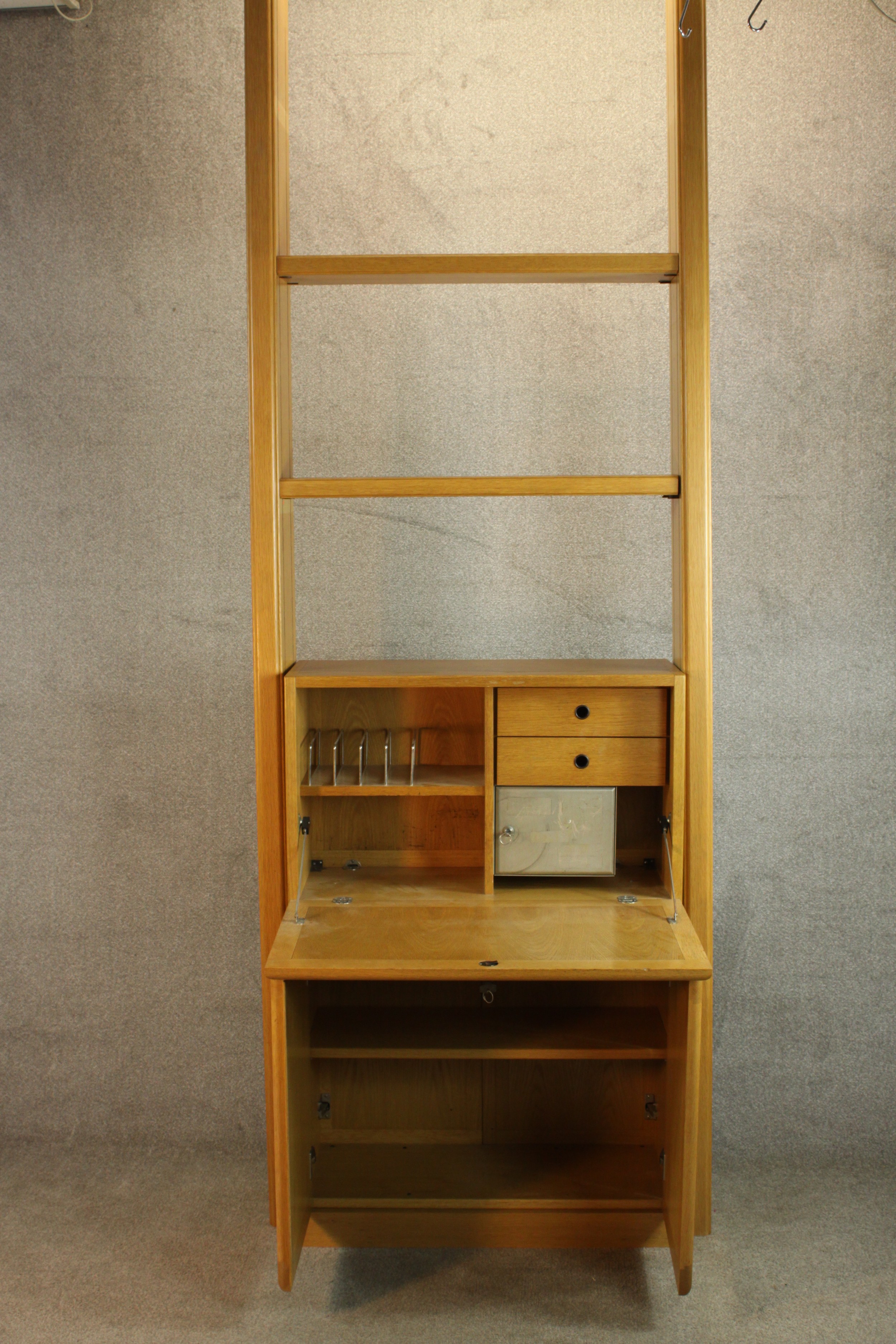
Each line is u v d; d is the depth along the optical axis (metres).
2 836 2.34
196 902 2.34
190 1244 2.05
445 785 1.92
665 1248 2.03
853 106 2.19
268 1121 2.08
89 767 2.33
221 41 2.20
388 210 2.21
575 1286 1.93
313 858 2.12
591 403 2.24
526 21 2.18
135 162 2.22
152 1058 2.38
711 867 1.99
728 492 2.25
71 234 2.23
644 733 1.93
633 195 2.20
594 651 2.29
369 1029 1.99
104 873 2.34
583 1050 1.90
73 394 2.26
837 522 2.25
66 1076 2.38
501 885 2.01
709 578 1.91
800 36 2.18
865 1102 2.35
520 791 1.94
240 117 2.20
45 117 2.22
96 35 2.21
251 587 2.21
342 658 2.30
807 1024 2.34
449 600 2.29
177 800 2.33
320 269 1.89
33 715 2.32
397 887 2.00
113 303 2.24
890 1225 2.11
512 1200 1.98
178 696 2.31
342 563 2.29
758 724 2.29
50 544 2.29
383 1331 1.82
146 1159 2.34
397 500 2.27
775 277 2.21
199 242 2.22
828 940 2.33
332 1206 1.99
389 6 2.18
